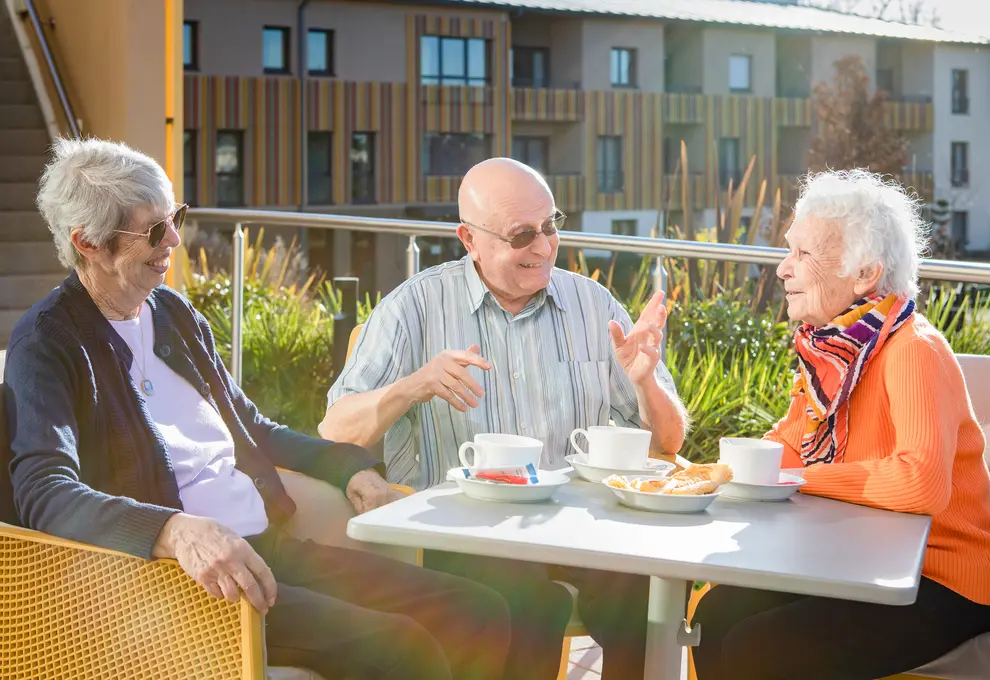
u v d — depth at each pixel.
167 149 6.75
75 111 7.48
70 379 2.07
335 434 2.56
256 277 6.64
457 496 2.05
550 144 38.28
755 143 39.69
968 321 4.77
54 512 1.86
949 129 41.22
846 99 32.94
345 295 4.63
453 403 2.40
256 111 32.53
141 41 6.63
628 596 2.38
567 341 2.69
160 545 1.80
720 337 4.81
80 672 1.88
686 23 38.66
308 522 2.45
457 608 2.24
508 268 2.58
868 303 2.30
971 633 2.16
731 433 4.18
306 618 2.02
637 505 1.98
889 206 2.30
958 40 40.88
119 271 2.18
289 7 32.75
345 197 34.06
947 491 2.08
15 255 7.05
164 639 1.83
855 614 2.11
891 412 2.20
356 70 34.12
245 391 5.53
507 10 35.94
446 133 35.72
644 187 39.09
